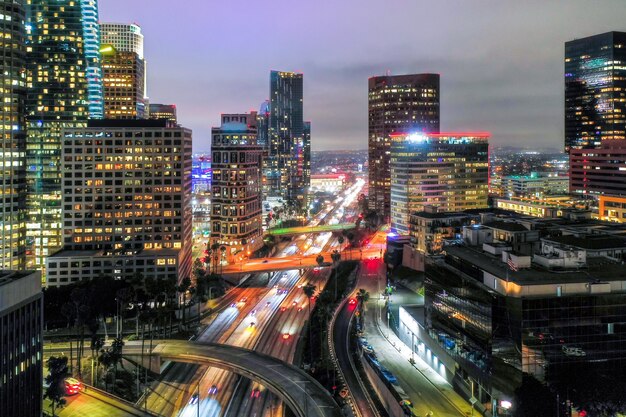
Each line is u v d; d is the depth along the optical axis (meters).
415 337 197.38
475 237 185.25
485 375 144.50
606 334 136.00
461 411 148.38
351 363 191.75
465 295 156.62
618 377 136.50
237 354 192.25
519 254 152.62
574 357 135.62
